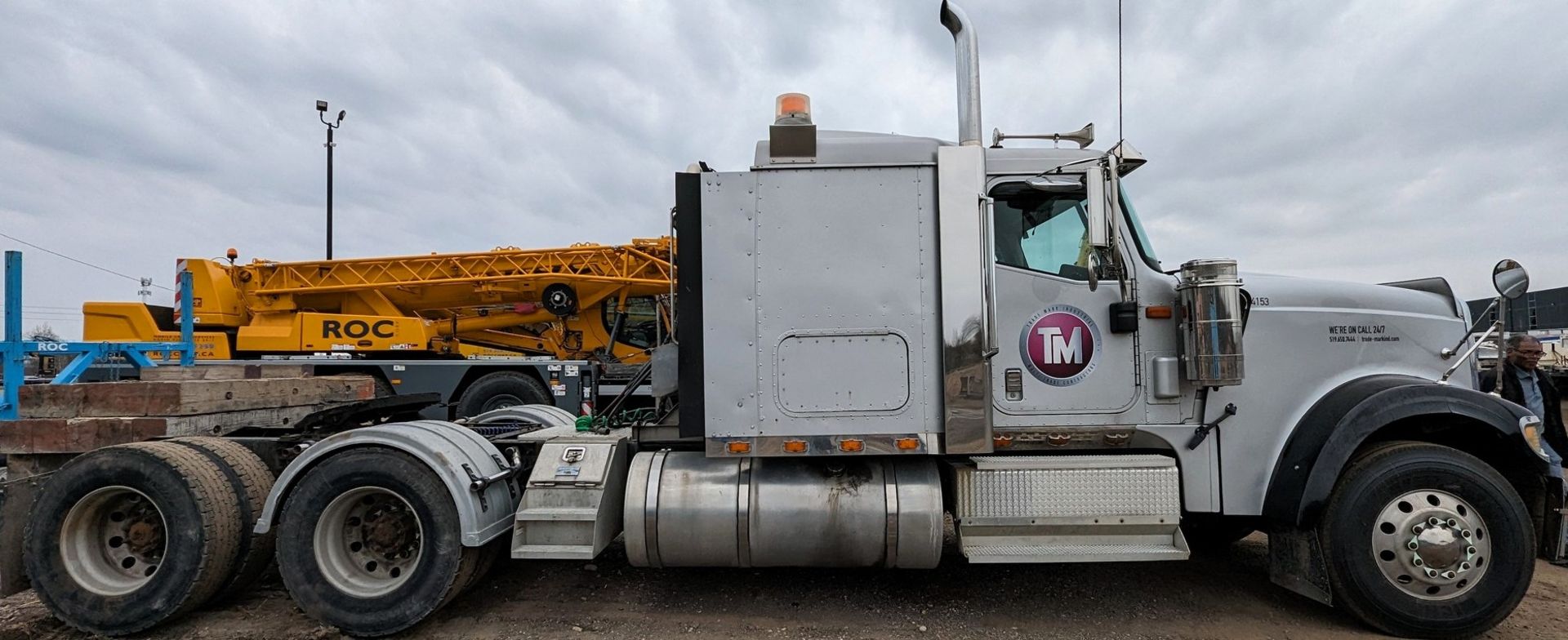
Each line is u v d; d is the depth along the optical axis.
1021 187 3.79
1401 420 3.66
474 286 11.35
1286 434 3.74
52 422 3.98
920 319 3.53
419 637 3.69
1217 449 3.74
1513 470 3.81
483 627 3.81
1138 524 3.62
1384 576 3.52
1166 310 3.75
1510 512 3.45
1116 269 3.57
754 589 4.33
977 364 3.46
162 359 10.34
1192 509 3.70
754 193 3.57
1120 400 3.73
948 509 3.80
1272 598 4.18
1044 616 3.94
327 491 3.70
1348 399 3.63
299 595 3.67
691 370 3.62
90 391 4.12
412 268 11.40
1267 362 3.76
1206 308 3.54
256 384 4.71
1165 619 3.90
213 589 3.75
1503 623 3.81
